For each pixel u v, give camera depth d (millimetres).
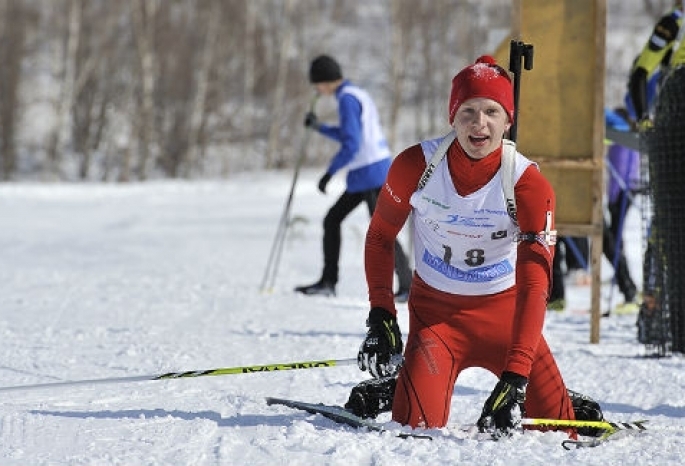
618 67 113312
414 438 9453
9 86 104188
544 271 9484
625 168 24953
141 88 104125
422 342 10047
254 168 110250
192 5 111188
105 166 105375
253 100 115438
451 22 119062
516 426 9297
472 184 9453
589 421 10141
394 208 9977
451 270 10031
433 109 110125
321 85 23531
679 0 17578
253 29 113562
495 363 10148
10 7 104688
